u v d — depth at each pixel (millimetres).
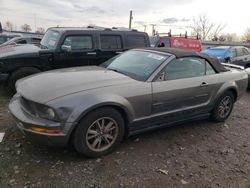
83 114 3340
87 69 4453
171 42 14977
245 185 3326
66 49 6719
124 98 3686
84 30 7094
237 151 4195
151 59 4430
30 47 7047
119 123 3742
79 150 3494
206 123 5289
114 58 5074
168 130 4773
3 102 5820
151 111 4059
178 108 4422
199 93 4645
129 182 3197
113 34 7555
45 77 3965
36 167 3348
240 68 6078
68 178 3184
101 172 3348
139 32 8156
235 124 5395
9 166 3322
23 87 3762
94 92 3488
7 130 4293
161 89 4078
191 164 3699
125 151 3900
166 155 3883
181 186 3205
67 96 3340
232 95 5406
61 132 3277
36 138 3342
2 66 6094
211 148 4227
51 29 7547
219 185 3283
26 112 3500
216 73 5027
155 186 3164
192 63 4629
